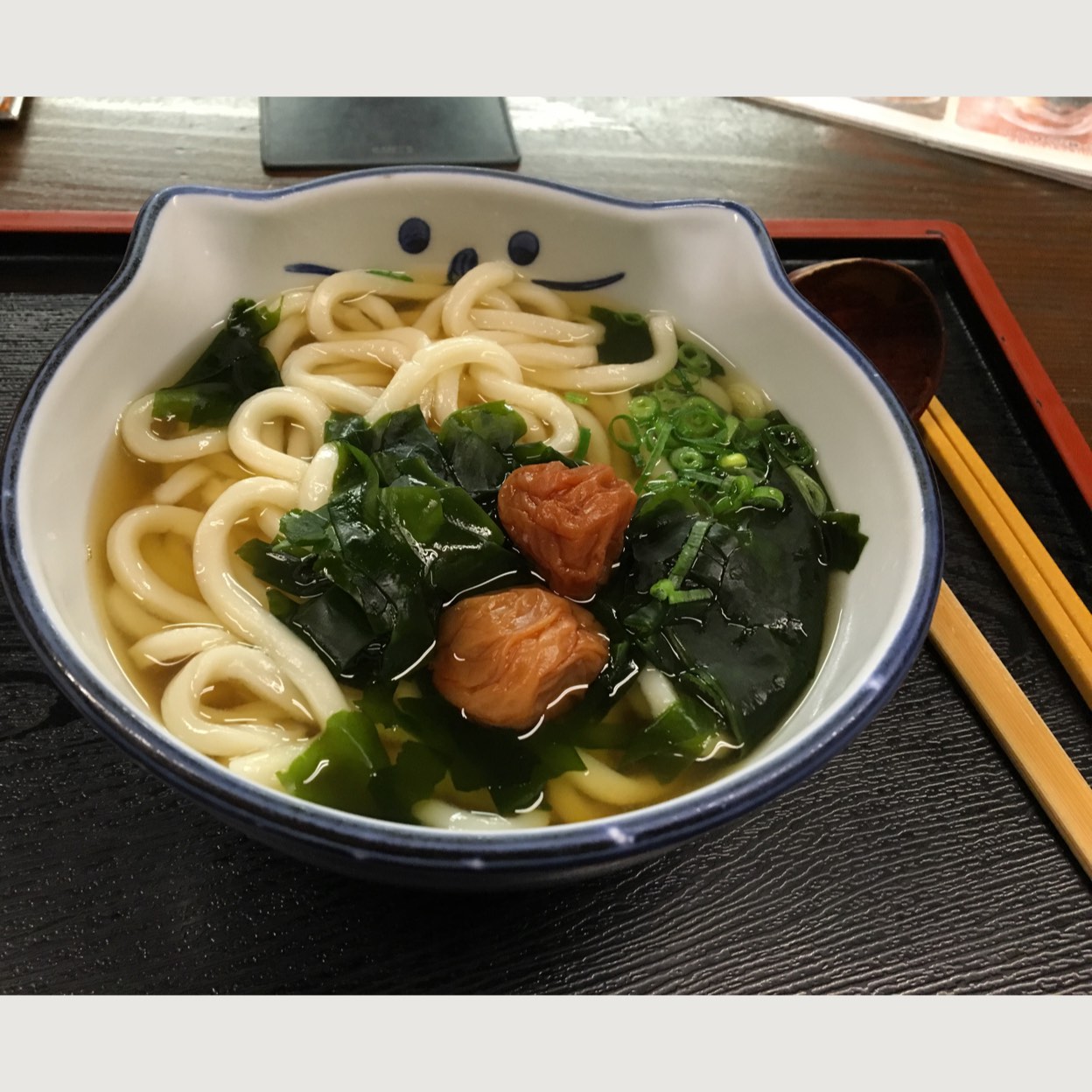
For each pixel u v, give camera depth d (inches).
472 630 9.9
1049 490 13.2
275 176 15.2
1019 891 10.4
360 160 15.3
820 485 11.2
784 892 10.2
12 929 9.5
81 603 9.7
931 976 9.9
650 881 10.1
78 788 10.1
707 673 10.0
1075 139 17.7
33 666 10.6
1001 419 13.8
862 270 12.8
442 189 12.0
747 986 9.8
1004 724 11.1
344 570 9.9
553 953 9.8
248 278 11.8
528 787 9.8
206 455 11.1
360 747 9.6
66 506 9.9
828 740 8.5
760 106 17.5
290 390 11.5
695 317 12.4
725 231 11.9
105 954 9.5
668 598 10.3
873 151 17.1
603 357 12.6
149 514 10.6
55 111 15.5
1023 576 12.1
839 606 10.6
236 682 10.0
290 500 10.8
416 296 12.6
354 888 9.9
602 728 10.1
